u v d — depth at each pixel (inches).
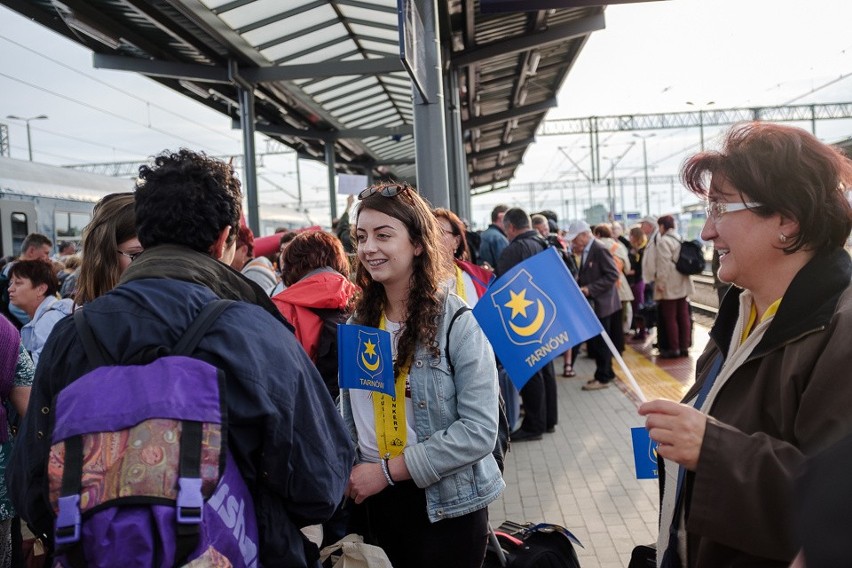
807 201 54.2
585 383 332.2
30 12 295.3
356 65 362.3
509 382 193.0
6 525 92.5
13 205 428.8
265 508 57.2
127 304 57.5
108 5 299.4
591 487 192.1
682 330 375.6
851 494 19.9
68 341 57.2
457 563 84.7
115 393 51.8
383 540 88.1
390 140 713.0
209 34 317.7
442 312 85.7
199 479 50.2
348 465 63.7
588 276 309.6
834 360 49.0
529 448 231.5
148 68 356.2
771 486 49.3
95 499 48.8
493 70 559.2
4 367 92.7
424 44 229.9
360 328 87.0
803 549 20.8
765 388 54.7
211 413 52.0
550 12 398.9
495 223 305.7
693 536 59.4
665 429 53.0
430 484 82.0
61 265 286.5
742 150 56.8
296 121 561.3
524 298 81.6
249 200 396.2
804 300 53.3
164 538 48.4
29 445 55.7
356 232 90.4
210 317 57.4
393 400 86.0
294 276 128.9
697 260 363.9
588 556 150.9
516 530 107.3
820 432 48.6
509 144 1028.5
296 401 58.7
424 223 87.7
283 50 375.2
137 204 64.0
